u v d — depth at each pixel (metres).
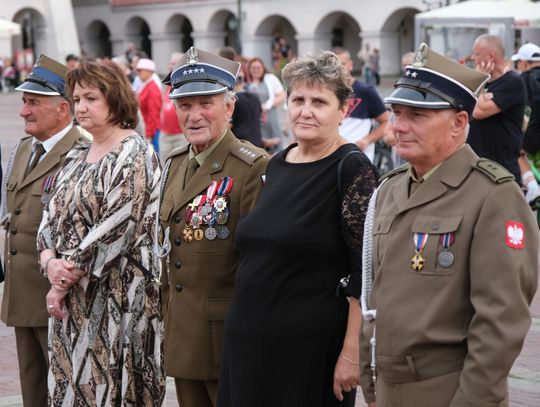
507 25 17.41
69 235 5.25
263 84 16.27
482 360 3.58
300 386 4.52
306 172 4.58
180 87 5.02
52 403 5.37
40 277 5.93
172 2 58.78
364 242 4.16
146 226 5.26
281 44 53.22
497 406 3.59
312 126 4.54
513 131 9.65
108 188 5.18
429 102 3.78
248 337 4.55
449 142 3.84
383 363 3.84
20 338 6.11
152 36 60.69
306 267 4.50
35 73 5.96
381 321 3.85
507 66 9.63
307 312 4.49
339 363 4.48
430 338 3.71
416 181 3.94
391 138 11.83
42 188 5.95
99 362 5.23
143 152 5.28
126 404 5.29
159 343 5.30
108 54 67.56
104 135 5.35
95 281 5.21
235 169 5.04
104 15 64.38
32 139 6.21
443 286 3.72
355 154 4.54
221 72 5.05
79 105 5.29
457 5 18.73
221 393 4.73
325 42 52.69
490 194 3.70
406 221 3.87
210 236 4.99
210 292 5.02
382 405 3.89
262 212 4.59
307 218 4.48
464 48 18.19
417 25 18.72
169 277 5.15
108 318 5.22
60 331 5.33
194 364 5.04
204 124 5.04
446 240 3.74
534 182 11.66
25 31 54.25
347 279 4.50
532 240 3.70
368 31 49.69
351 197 4.45
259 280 4.53
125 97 5.34
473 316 3.68
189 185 5.09
